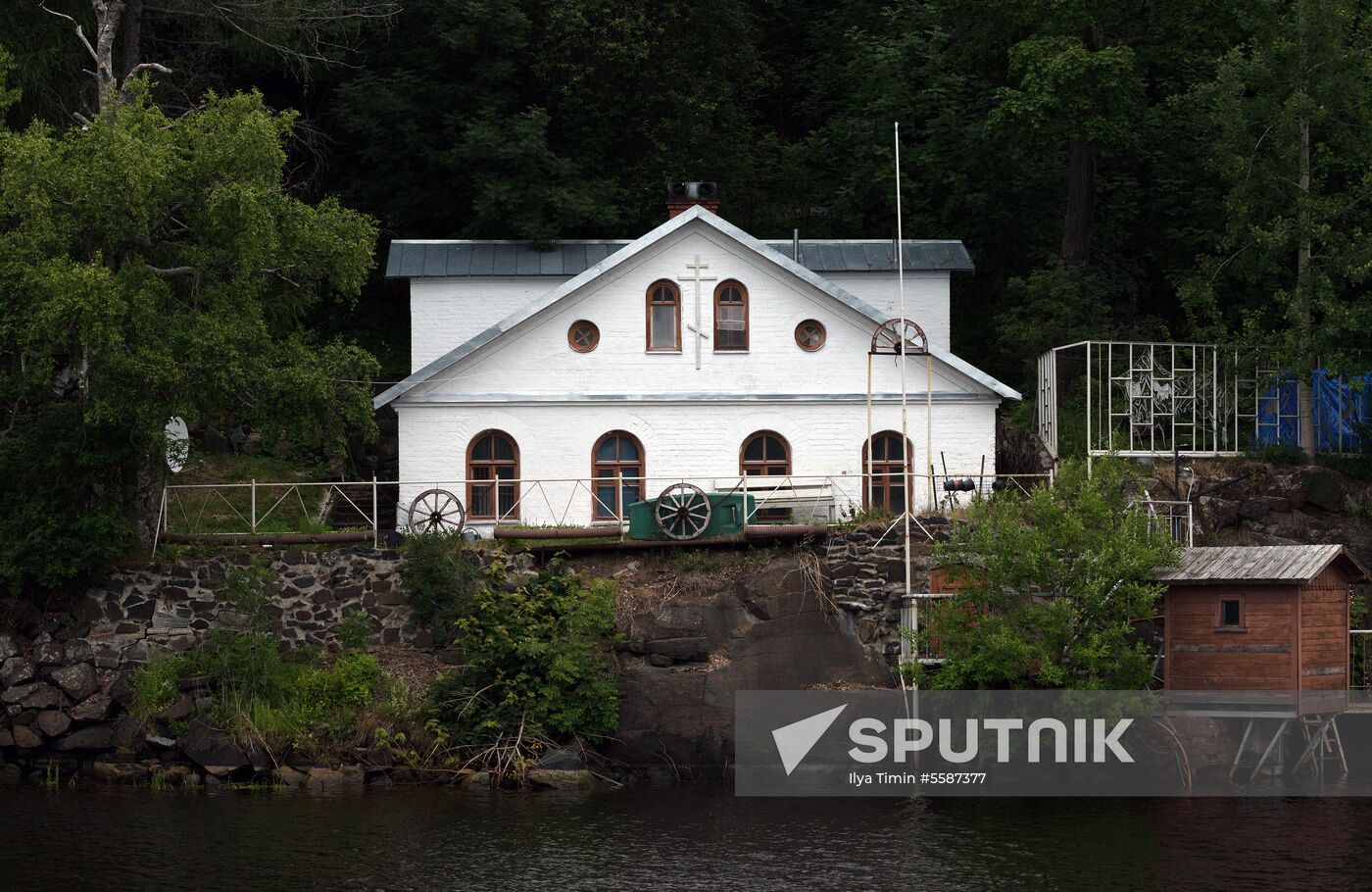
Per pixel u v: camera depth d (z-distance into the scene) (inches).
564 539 1286.9
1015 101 1566.2
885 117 1892.2
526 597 1222.9
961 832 1055.6
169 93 1615.4
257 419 1226.6
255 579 1228.5
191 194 1199.6
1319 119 1443.2
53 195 1162.0
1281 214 1487.5
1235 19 1563.7
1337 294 1488.7
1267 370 1493.6
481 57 1803.6
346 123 1824.6
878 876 950.4
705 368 1434.5
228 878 933.8
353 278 1264.8
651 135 1833.2
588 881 936.3
